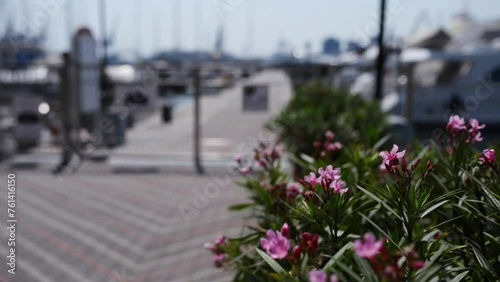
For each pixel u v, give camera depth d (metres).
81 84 11.73
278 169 3.12
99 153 12.34
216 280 5.35
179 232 6.91
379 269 1.35
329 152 3.36
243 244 2.79
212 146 13.38
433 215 2.54
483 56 14.95
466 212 2.23
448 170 2.48
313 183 2.08
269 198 2.78
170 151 12.76
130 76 14.52
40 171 10.84
